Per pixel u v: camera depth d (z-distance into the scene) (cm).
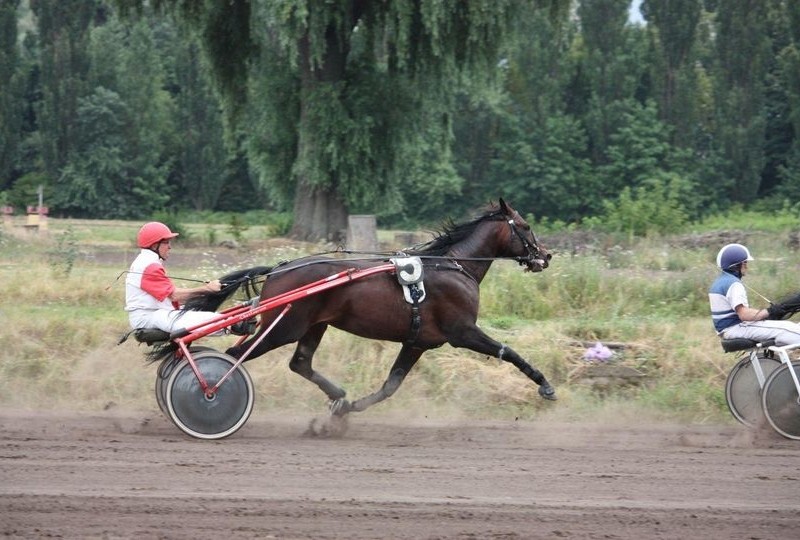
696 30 6444
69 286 1719
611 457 977
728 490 852
